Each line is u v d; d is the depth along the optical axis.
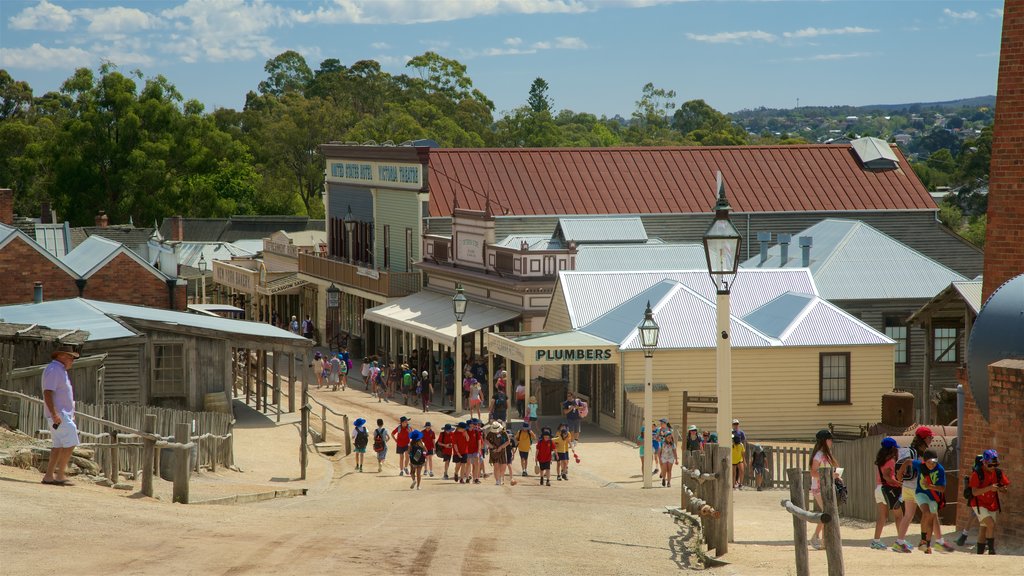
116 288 46.25
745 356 39.19
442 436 31.19
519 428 40.03
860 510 20.98
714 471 14.37
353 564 11.57
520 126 148.75
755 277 45.53
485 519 17.98
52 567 10.22
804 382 39.50
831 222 52.12
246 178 115.31
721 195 16.28
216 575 10.38
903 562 12.59
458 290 44.44
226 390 35.59
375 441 32.56
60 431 15.89
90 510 13.93
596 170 62.78
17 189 107.69
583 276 45.16
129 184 105.56
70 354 16.02
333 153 70.25
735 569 12.73
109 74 106.44
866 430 37.56
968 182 105.31
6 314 35.16
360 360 63.88
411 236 60.56
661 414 38.72
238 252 85.81
